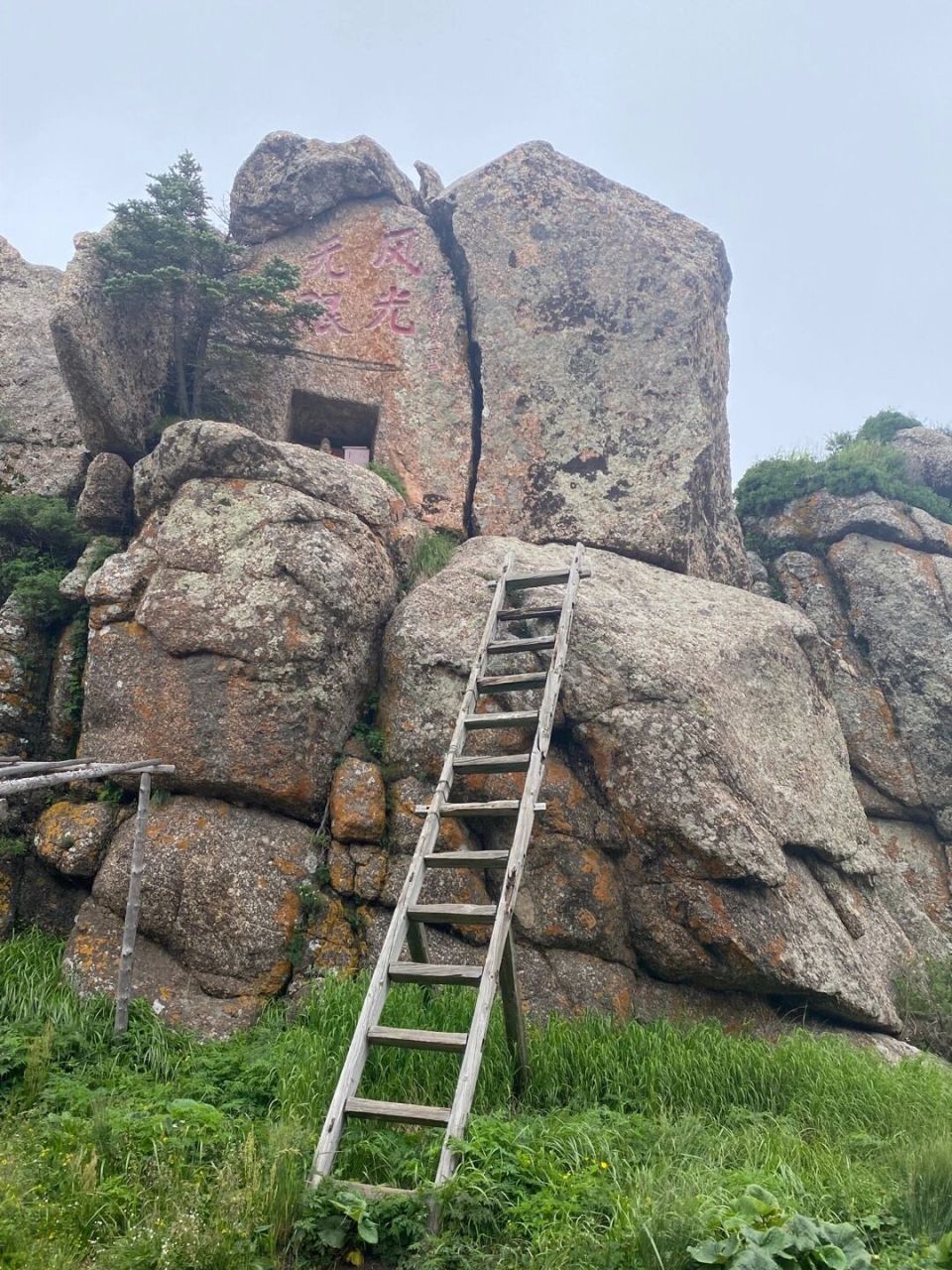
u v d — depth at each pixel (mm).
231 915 7352
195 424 8766
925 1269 4094
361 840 7914
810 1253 3936
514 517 10828
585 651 8438
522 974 7566
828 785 9562
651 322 11641
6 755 8234
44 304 12242
